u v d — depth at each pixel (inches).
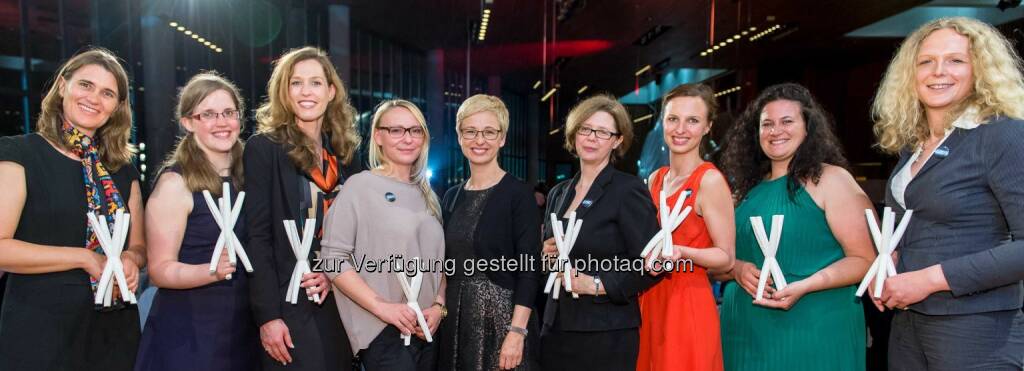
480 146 85.8
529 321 87.0
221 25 379.2
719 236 80.7
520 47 568.7
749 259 88.4
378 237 77.0
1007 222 62.6
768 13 434.0
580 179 90.0
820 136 83.1
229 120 79.8
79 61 73.5
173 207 75.9
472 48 583.8
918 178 68.5
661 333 85.7
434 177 622.5
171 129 334.6
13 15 267.7
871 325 129.0
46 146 71.9
